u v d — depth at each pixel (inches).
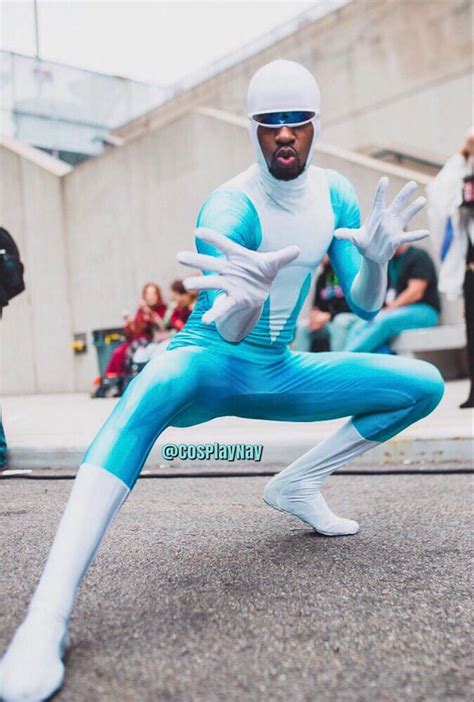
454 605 68.6
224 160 323.6
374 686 52.6
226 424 189.6
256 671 55.2
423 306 259.0
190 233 322.3
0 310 147.9
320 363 84.9
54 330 285.6
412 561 83.2
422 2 423.5
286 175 77.9
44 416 216.5
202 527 101.3
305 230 81.3
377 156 436.5
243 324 66.7
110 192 315.6
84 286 289.1
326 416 87.0
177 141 324.8
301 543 92.2
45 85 300.8
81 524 63.0
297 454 152.6
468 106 409.1
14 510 113.3
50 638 55.8
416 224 284.7
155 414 70.1
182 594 73.0
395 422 89.3
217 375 77.4
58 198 293.7
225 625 64.6
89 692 52.2
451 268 193.6
